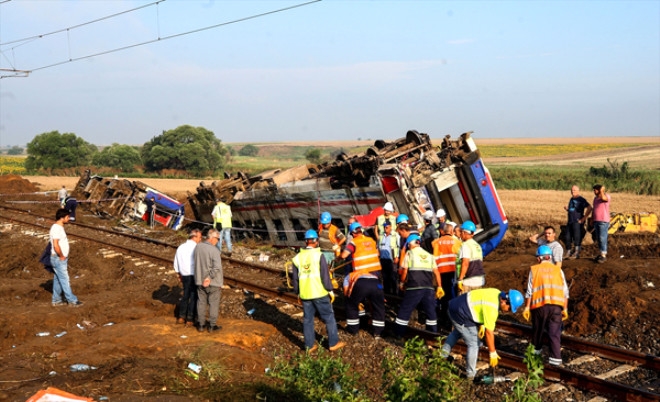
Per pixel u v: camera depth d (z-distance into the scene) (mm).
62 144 89188
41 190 44188
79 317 10398
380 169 12680
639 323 9336
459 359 8344
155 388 6723
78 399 4953
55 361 7828
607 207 12883
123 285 13938
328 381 7293
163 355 8156
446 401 6145
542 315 7770
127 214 26797
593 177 41125
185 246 10023
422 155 13117
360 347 8969
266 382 7340
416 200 12273
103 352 8195
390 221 11391
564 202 27172
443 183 12727
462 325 7570
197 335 9211
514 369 7816
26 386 6652
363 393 7215
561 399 6949
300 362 7617
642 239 15805
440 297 9055
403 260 9242
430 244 10922
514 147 125438
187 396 6516
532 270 7965
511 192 33500
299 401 6875
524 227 18859
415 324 10023
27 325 9812
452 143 13492
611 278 11602
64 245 11172
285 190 16469
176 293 12695
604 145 120188
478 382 7531
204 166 87375
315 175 16828
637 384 7297
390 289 11281
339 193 14320
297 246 17172
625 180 36562
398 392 6195
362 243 9273
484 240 13125
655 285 11078
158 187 51250
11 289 12672
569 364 7969
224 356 8133
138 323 9828
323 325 10078
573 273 12375
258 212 18531
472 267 8898
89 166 89188
